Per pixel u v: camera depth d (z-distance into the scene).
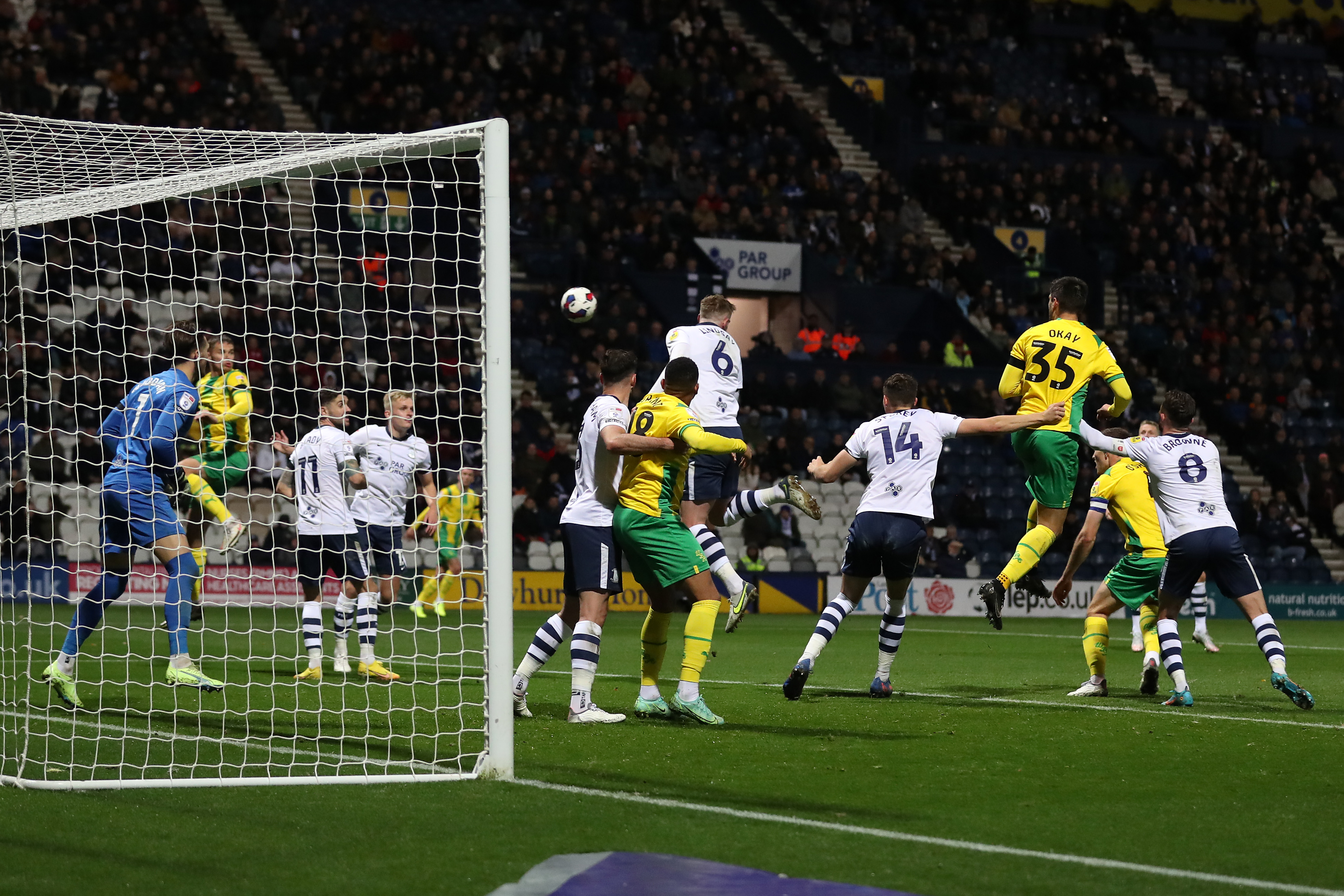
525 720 12.59
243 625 25.62
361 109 40.81
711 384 15.52
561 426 37.75
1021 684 16.50
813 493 38.09
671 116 45.78
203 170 13.29
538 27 46.59
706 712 12.41
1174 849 7.76
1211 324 44.47
